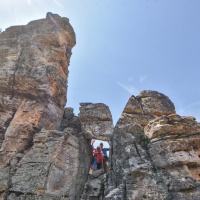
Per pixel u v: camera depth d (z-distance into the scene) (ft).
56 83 75.72
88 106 67.31
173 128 49.57
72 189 50.65
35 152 52.19
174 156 44.11
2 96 67.00
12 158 52.65
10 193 44.86
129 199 40.57
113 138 57.11
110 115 65.16
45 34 85.61
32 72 73.26
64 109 82.12
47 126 66.49
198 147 48.21
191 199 37.50
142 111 66.59
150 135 51.03
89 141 67.46
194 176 42.78
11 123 60.75
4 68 72.95
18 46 81.35
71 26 96.43
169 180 41.50
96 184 55.42
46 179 46.26
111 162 54.75
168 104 71.67
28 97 69.00
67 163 53.26
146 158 47.42
